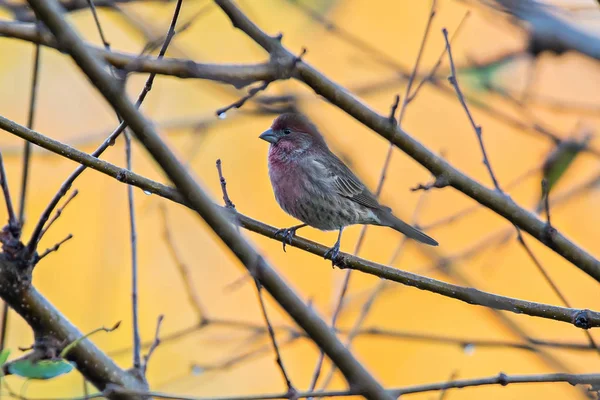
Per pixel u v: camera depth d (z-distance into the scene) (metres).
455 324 13.20
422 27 14.33
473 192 7.82
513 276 13.50
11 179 12.89
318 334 5.30
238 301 12.96
